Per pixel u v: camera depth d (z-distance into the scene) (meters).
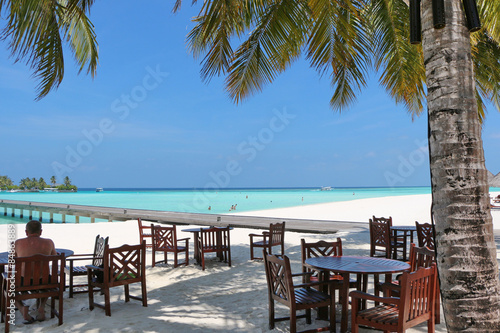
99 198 82.81
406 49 8.23
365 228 14.34
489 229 2.45
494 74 9.71
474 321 2.36
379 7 8.10
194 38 8.90
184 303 5.10
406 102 9.84
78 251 9.56
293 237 12.31
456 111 2.48
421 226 6.91
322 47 5.45
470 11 2.54
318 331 3.82
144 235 7.94
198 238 8.06
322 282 3.90
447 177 2.47
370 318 3.22
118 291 5.77
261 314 4.55
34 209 30.44
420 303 3.28
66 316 4.54
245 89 6.97
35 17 4.49
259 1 6.63
